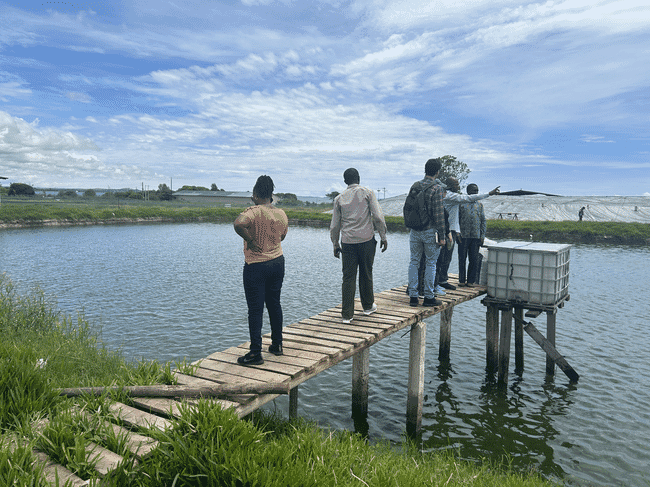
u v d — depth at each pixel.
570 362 9.32
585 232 41.00
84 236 37.59
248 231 4.36
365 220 6.19
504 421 6.75
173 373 4.30
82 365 5.73
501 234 44.94
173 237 37.69
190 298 14.47
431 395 7.76
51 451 2.87
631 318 12.90
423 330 6.67
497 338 8.96
